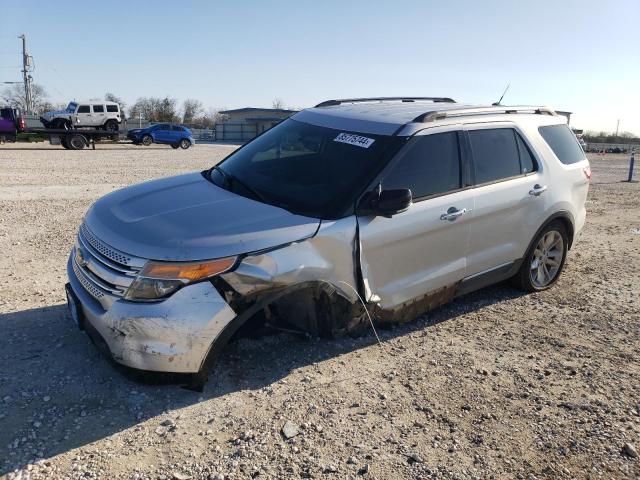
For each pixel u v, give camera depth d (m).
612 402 3.72
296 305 3.79
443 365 4.10
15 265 5.91
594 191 15.55
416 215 4.20
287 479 2.83
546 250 5.72
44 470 2.79
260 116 71.56
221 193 4.13
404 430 3.29
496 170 4.95
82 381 3.59
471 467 3.01
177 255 3.25
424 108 4.95
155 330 3.20
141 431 3.15
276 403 3.48
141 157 25.88
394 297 4.23
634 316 5.26
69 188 12.51
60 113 34.59
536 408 3.60
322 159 4.32
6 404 3.29
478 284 4.99
